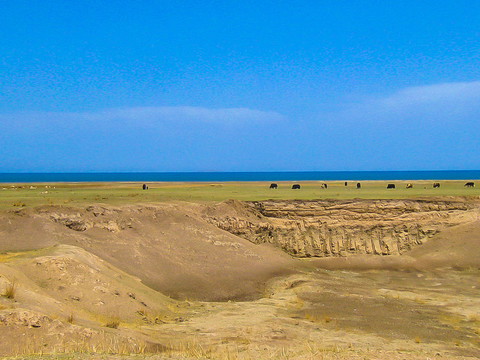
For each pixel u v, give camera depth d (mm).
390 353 17391
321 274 38125
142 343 16156
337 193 60281
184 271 32906
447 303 29125
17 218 32031
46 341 14398
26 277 20281
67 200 43750
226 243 38594
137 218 37406
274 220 46875
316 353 16594
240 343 18391
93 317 19203
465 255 41938
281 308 26828
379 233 46312
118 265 30469
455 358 17484
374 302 28859
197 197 51875
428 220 47312
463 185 81750
